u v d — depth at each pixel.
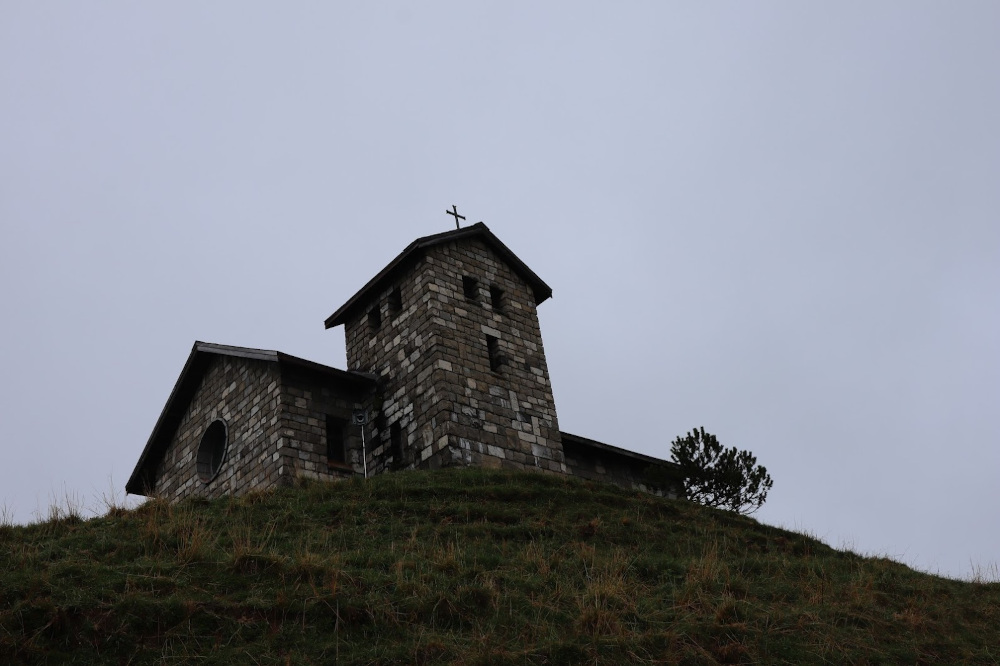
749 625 14.85
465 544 18.66
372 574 15.26
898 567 20.78
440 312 28.55
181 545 15.84
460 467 25.20
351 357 31.02
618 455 31.80
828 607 16.27
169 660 12.12
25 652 11.85
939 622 16.55
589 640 13.63
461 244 30.95
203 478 28.34
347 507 20.42
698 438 29.03
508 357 29.53
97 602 12.98
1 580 13.36
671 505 23.95
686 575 17.20
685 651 13.73
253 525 18.70
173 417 30.75
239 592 13.98
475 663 12.64
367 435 28.45
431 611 14.10
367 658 12.61
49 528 17.31
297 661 12.36
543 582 15.98
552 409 29.84
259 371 27.61
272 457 25.78
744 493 28.25
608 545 20.05
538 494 22.88
